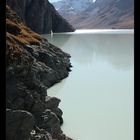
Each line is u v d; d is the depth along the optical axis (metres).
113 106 55.97
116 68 102.88
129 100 60.44
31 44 86.38
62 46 174.12
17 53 38.84
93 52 147.62
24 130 28.19
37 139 30.42
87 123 46.41
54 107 43.31
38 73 67.50
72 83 79.19
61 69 86.75
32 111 36.78
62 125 45.34
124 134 41.94
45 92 41.12
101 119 48.34
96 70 99.81
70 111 52.81
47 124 36.53
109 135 41.47
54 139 34.06
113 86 74.44
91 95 65.38
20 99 35.72
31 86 39.03
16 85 35.97
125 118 48.84
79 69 102.00
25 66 38.16
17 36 85.25
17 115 28.16
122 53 142.88
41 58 82.06
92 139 40.12
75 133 42.09
